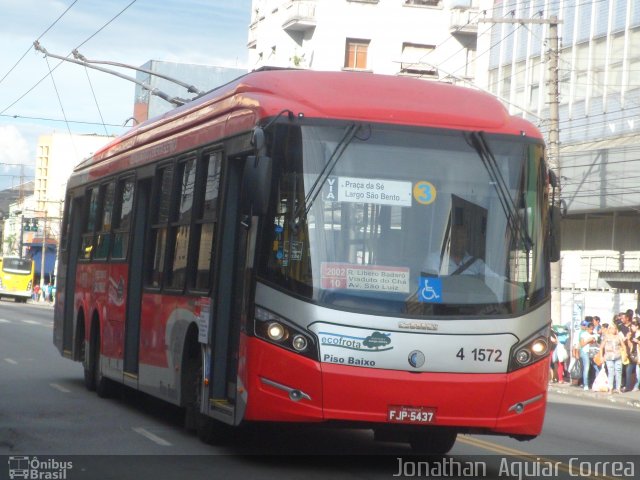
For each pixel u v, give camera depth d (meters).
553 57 28.38
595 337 27.44
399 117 10.48
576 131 37.66
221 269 11.27
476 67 44.28
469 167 10.50
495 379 10.12
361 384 9.89
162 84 77.69
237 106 11.41
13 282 78.81
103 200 17.50
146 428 13.46
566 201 34.53
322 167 10.22
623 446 14.89
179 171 13.27
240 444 12.27
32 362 23.72
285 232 10.14
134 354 14.98
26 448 11.55
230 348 11.22
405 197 10.30
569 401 23.80
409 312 10.05
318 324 9.95
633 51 35.19
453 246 10.29
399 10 52.94
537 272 10.52
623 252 34.81
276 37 55.00
